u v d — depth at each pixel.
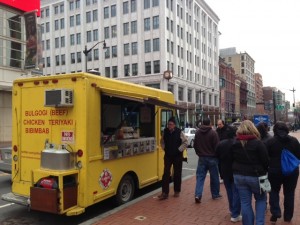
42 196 5.72
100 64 61.59
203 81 73.25
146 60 56.78
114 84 6.73
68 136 6.07
